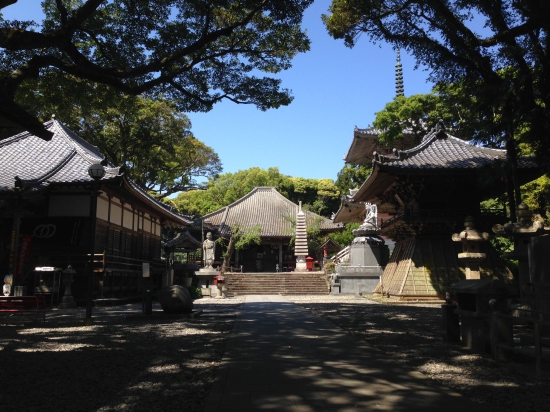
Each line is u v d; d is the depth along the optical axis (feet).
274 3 41.42
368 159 154.61
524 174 64.85
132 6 42.75
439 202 71.72
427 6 41.86
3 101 26.68
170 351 26.96
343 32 47.55
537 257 26.71
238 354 25.50
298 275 111.45
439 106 106.93
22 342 30.86
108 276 77.10
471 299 28.60
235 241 150.51
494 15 40.29
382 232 83.82
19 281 63.26
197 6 40.88
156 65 39.04
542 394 17.53
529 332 29.60
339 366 22.25
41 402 16.80
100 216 75.20
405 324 40.70
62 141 82.33
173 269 99.40
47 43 31.68
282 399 16.60
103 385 19.12
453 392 17.53
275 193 180.45
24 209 62.80
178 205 198.18
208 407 15.69
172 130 131.54
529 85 39.32
